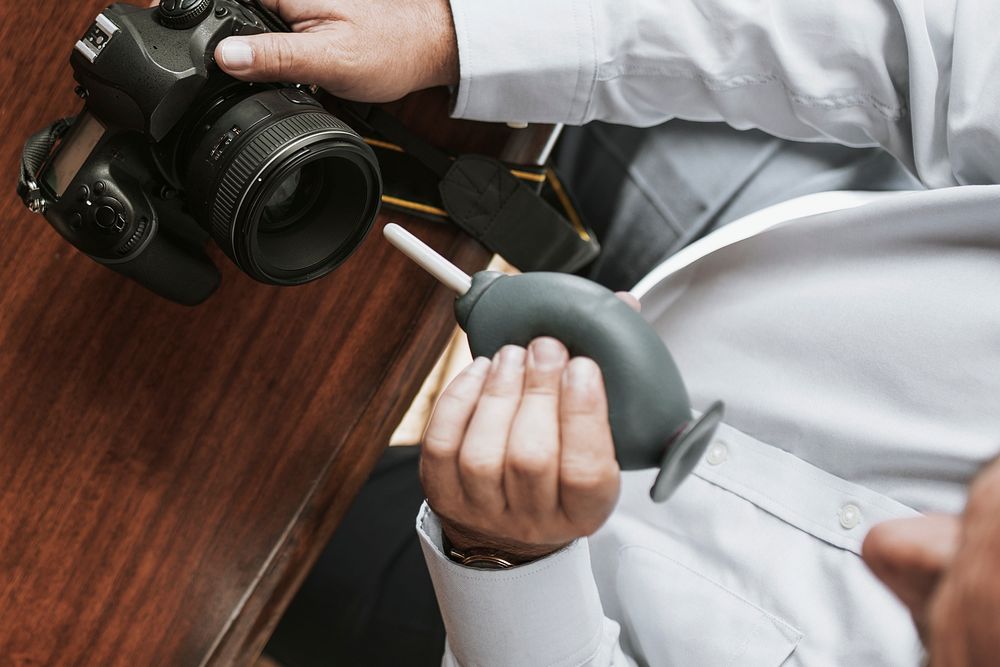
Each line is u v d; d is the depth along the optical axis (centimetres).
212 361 81
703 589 79
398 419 85
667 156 118
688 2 79
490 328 52
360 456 84
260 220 69
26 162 68
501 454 51
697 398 85
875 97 81
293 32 73
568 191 90
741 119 87
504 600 66
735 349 84
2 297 79
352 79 72
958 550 25
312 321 82
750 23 78
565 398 48
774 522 79
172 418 81
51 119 78
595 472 49
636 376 47
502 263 114
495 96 80
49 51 78
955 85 75
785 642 76
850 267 80
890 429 76
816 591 76
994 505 25
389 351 83
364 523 109
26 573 80
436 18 77
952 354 75
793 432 80
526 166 85
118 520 81
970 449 73
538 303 50
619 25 79
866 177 116
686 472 48
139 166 68
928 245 78
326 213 70
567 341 49
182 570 81
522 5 77
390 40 74
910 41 75
